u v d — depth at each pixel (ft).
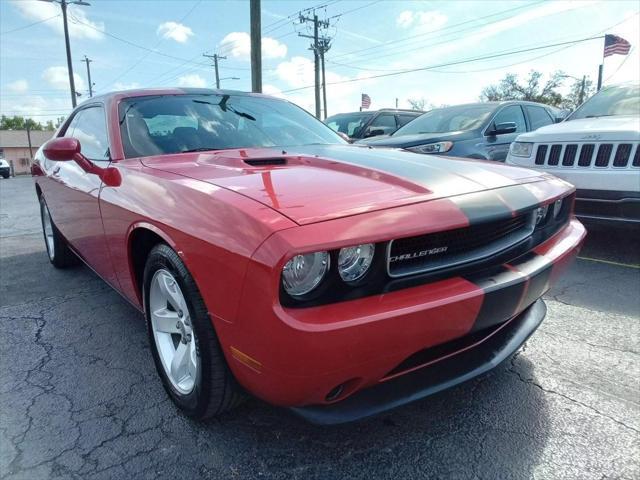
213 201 5.46
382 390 5.57
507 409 6.98
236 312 4.87
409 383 5.71
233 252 4.79
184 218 5.66
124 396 7.45
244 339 4.90
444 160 7.79
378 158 7.53
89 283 13.10
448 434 6.45
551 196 7.00
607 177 13.39
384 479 5.65
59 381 7.91
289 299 4.61
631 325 9.73
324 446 6.24
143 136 8.77
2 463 5.96
